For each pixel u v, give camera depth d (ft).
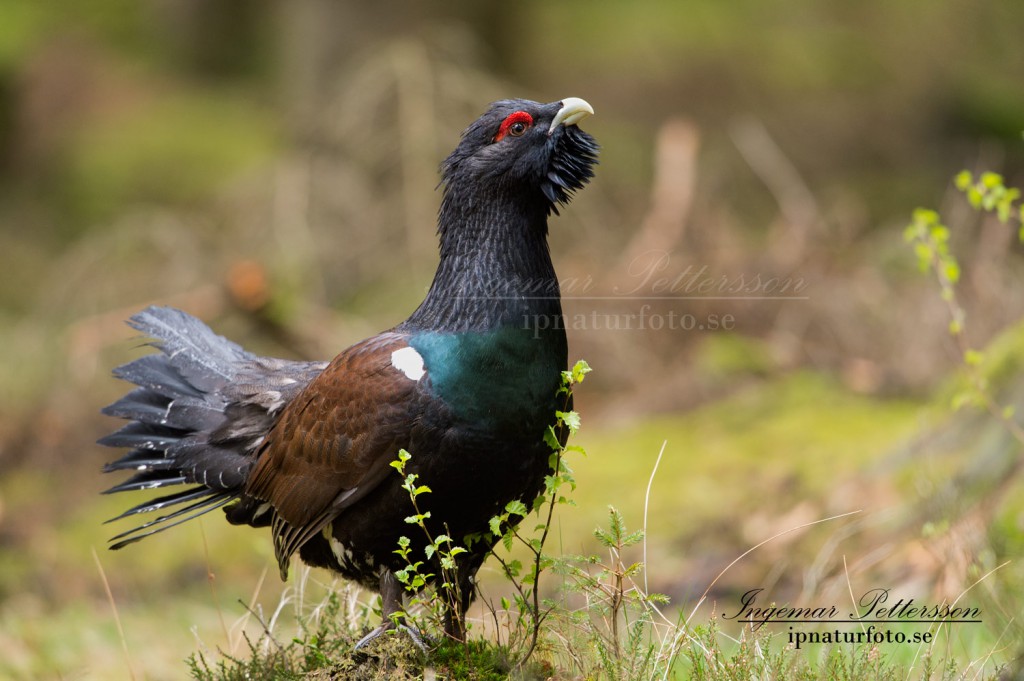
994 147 74.08
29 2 88.48
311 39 62.54
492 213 20.03
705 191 53.52
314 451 20.21
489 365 19.11
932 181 72.49
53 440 47.14
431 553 18.57
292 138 61.26
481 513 19.84
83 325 49.29
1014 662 19.25
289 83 64.08
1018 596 23.57
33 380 49.98
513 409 19.17
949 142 77.92
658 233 49.80
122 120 78.07
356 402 19.58
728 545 32.22
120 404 24.22
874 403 41.93
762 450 37.93
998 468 28.76
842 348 46.14
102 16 86.79
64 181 74.28
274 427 21.44
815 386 43.19
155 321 25.13
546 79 77.36
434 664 19.47
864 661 19.40
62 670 27.63
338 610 23.26
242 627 27.43
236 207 54.29
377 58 58.49
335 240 53.42
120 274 52.44
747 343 46.75
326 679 19.39
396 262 53.26
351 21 62.13
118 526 40.88
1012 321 42.47
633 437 41.70
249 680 21.01
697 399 44.50
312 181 53.78
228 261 51.37
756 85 79.30
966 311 43.86
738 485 35.24
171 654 27.99
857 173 74.90
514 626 21.90
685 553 32.35
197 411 23.58
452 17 66.74
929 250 27.09
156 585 36.35
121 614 32.99
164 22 86.38
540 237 20.40
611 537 18.86
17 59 82.53
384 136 54.39
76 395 48.21
